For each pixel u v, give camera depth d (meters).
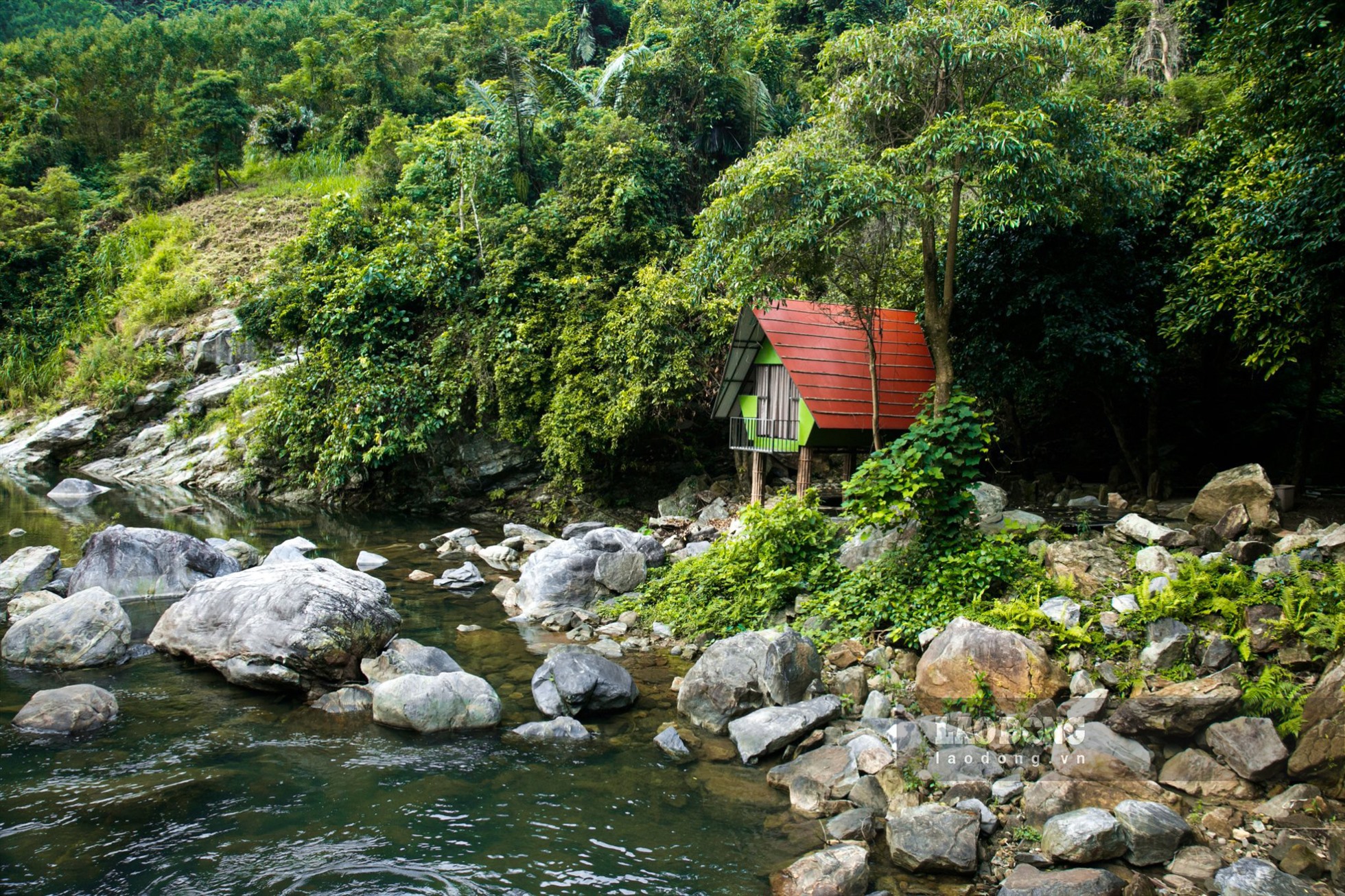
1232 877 5.05
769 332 13.80
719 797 6.57
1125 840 5.53
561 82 26.70
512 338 19.86
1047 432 17.39
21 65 52.84
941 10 10.74
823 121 11.81
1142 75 19.47
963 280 13.37
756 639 8.27
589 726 8.00
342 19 53.66
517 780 6.82
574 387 18.47
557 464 18.77
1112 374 12.15
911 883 5.41
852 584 9.98
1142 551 8.69
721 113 24.28
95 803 6.27
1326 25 8.41
